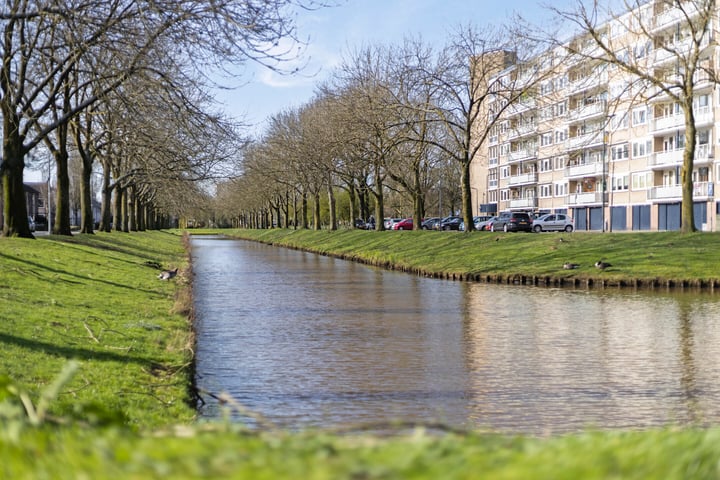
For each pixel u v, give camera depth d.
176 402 10.35
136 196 82.19
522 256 38.59
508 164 105.75
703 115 64.19
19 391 4.05
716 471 2.81
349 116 52.78
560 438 3.49
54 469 2.71
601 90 43.47
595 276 32.28
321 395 12.49
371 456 2.74
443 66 47.28
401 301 26.62
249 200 116.56
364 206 94.19
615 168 77.88
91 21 17.38
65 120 23.77
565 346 17.16
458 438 3.13
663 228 70.81
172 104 19.64
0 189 46.38
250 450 2.85
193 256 57.41
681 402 12.08
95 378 10.77
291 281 35.38
